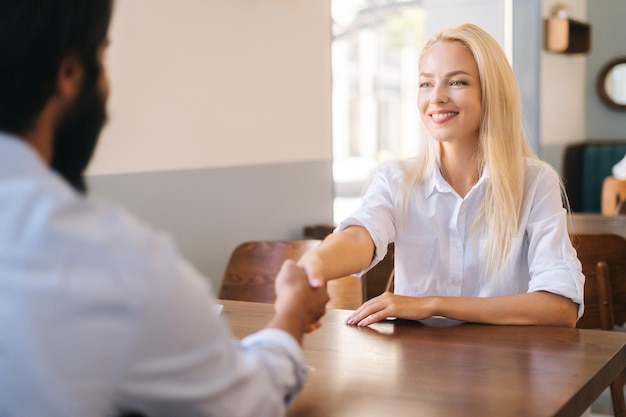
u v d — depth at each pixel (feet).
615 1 28.63
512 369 4.66
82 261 2.49
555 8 26.07
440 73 6.56
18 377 2.51
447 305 5.88
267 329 3.35
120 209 2.70
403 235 6.88
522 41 24.88
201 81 12.99
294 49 15.16
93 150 3.08
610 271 8.29
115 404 2.59
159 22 12.12
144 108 11.93
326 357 4.99
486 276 6.69
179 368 2.62
